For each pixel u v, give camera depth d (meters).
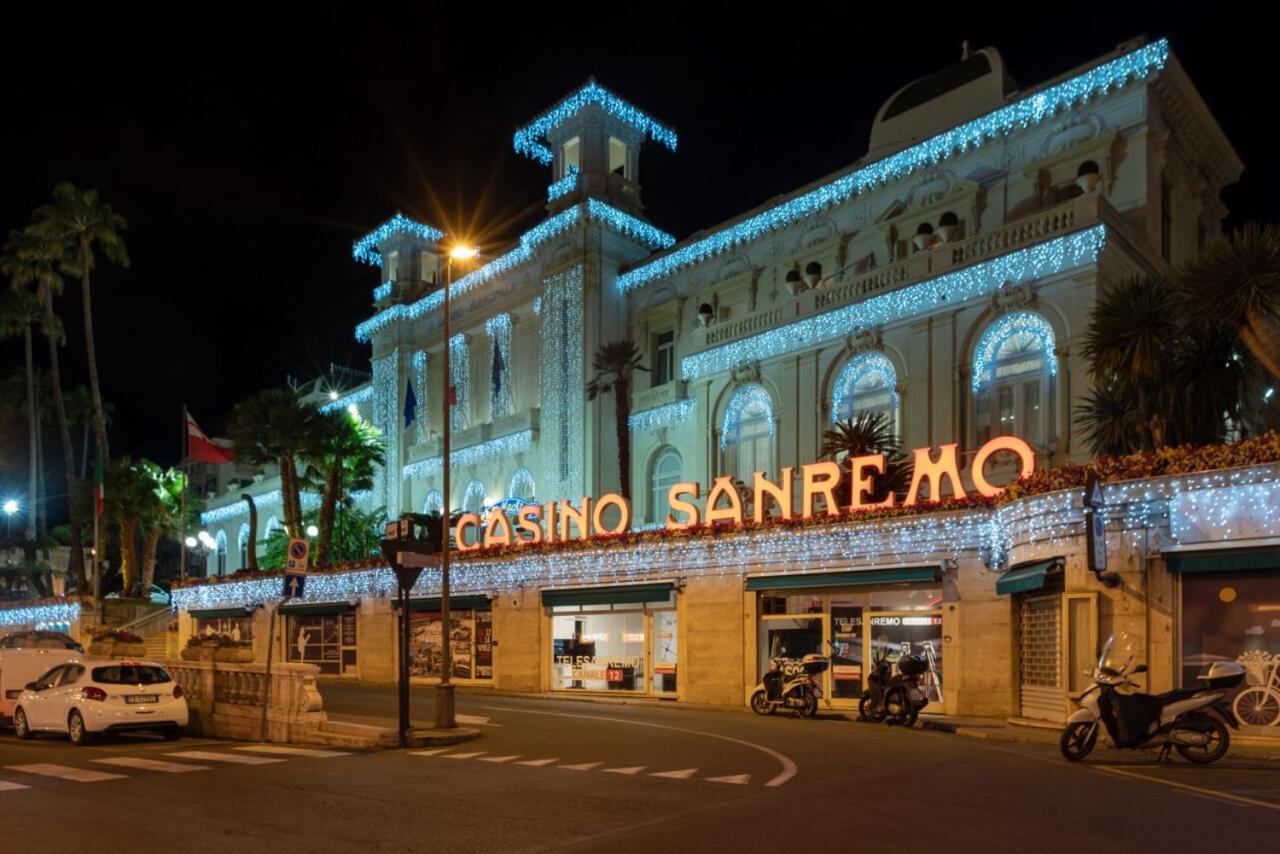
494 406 45.75
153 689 18.06
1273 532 14.79
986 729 17.03
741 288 36.41
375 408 52.12
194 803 10.93
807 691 20.50
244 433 46.69
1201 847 7.85
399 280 52.06
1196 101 28.19
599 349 39.00
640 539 26.64
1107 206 24.72
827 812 9.48
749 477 32.22
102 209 54.28
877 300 28.75
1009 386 26.03
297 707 17.52
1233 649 15.23
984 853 7.71
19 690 20.70
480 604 31.05
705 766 12.91
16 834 9.44
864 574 21.81
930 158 31.03
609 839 8.50
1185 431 20.00
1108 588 16.50
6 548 64.31
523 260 44.03
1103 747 14.37
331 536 47.72
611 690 27.23
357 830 9.23
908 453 27.39
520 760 13.95
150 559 61.19
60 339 62.50
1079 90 27.78
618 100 43.16
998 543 19.75
